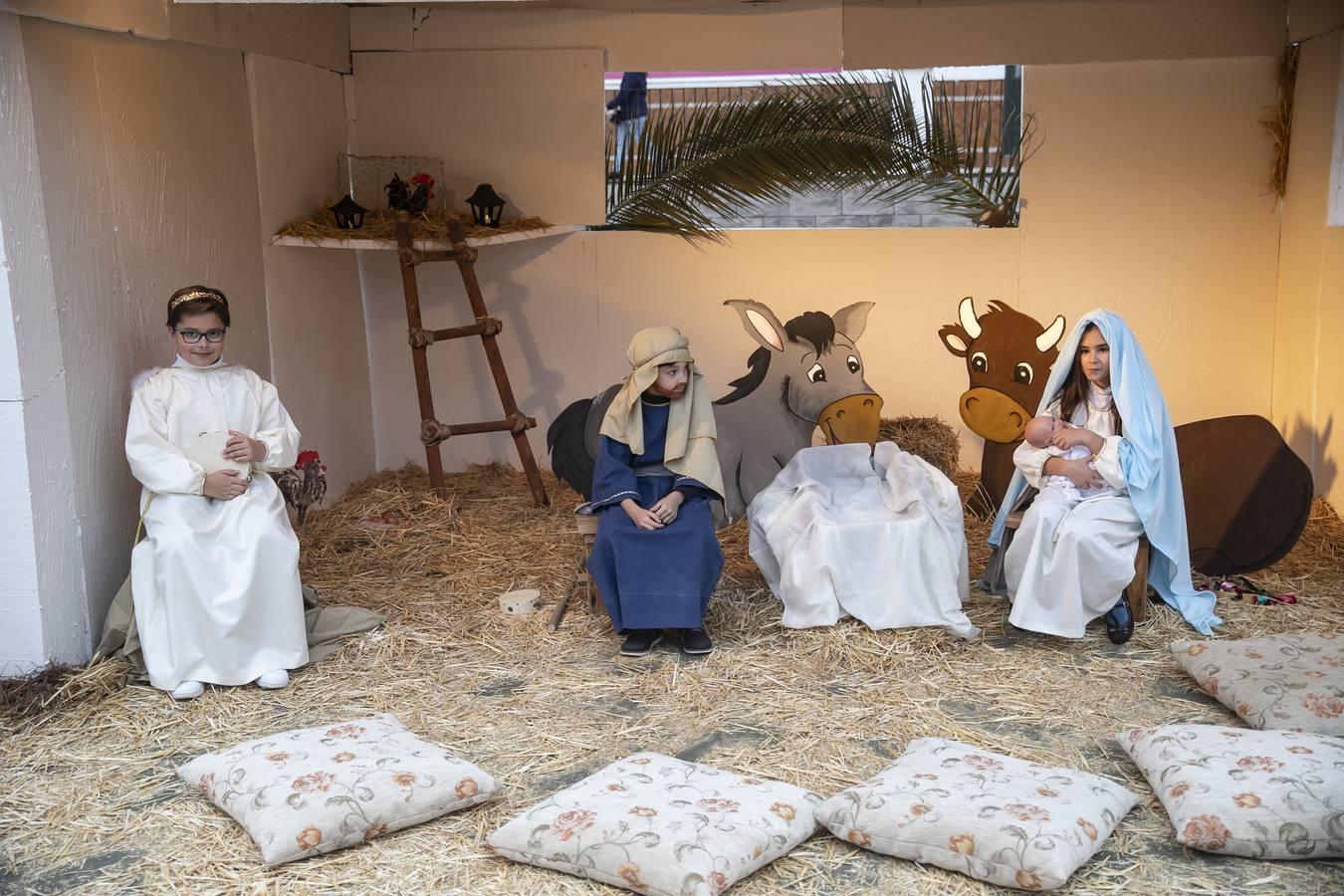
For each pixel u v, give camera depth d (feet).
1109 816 10.16
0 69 12.60
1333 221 19.03
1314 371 19.76
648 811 10.00
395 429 23.11
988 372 18.90
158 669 13.42
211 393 14.32
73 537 13.91
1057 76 20.71
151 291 15.75
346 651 14.75
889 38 20.85
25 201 12.99
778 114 21.45
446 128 21.86
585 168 21.72
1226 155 20.74
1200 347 21.33
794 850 10.19
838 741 12.24
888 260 21.50
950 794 10.19
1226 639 14.57
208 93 17.44
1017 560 15.05
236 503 13.84
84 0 13.89
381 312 22.70
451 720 12.90
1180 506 15.10
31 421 13.08
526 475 21.86
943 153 21.40
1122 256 21.17
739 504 19.35
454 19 21.57
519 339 22.52
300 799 10.27
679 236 21.85
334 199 21.56
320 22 20.79
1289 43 20.16
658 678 13.93
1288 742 10.77
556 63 21.44
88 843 10.42
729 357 22.16
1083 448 15.26
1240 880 9.59
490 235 20.70
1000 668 14.05
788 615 15.15
